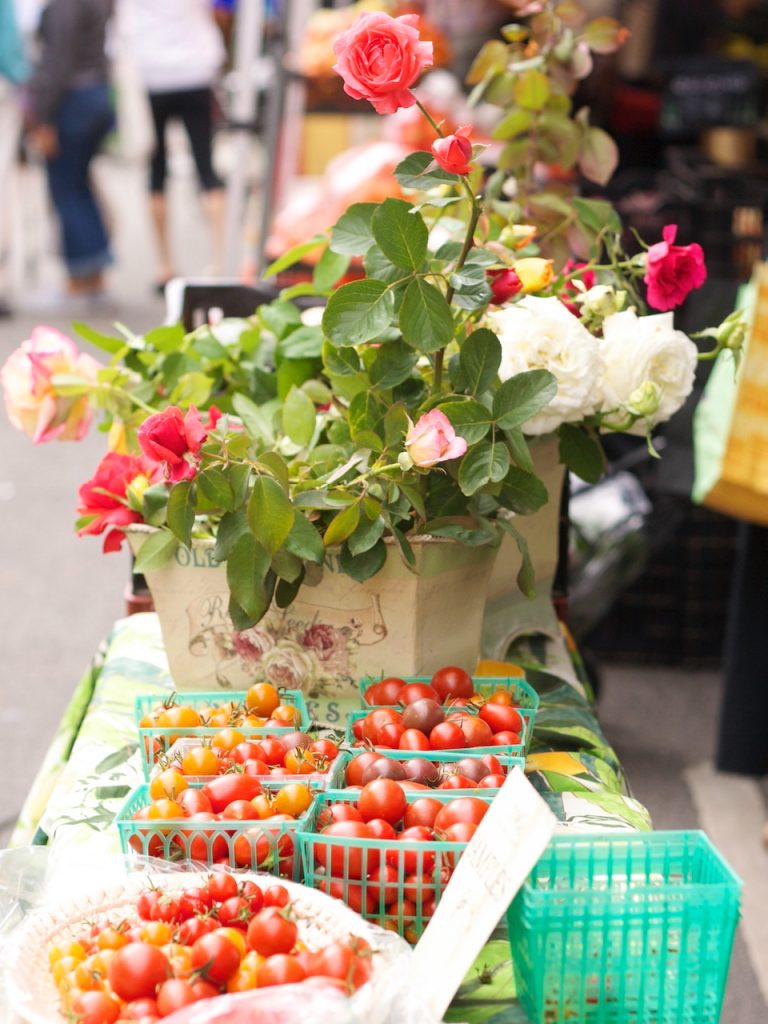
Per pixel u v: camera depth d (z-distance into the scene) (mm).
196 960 996
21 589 4188
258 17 4402
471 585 1538
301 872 1190
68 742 1740
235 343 1866
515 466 1438
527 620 1795
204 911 1091
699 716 3496
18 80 6805
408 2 4602
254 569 1398
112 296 7500
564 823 1348
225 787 1226
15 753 3193
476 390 1407
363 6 4488
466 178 1364
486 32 4379
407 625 1486
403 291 1376
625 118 4523
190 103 7199
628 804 1404
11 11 6691
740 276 3420
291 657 1530
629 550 3082
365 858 1140
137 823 1178
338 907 1082
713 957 1052
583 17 2004
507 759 1307
